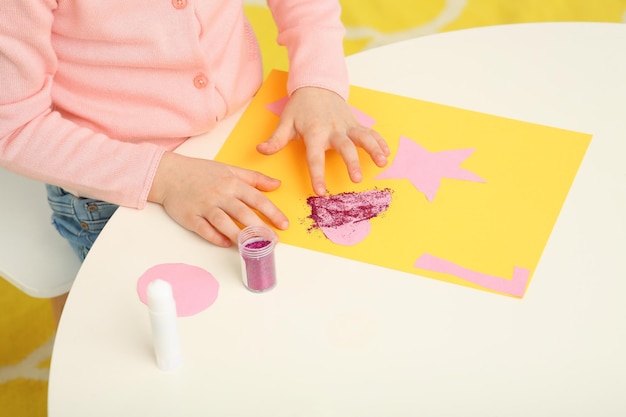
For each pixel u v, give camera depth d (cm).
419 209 109
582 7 250
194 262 104
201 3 128
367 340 94
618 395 89
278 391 89
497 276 101
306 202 111
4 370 180
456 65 131
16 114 117
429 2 252
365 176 115
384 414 87
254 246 100
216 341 94
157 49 125
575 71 130
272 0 143
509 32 137
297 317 96
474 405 88
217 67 132
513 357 92
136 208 112
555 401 89
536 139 119
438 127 121
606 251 104
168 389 90
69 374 92
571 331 95
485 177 113
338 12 140
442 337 94
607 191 111
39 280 129
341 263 102
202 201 109
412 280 100
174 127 128
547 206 109
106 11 121
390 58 133
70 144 118
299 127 122
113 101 128
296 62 132
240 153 120
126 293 100
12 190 142
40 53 117
